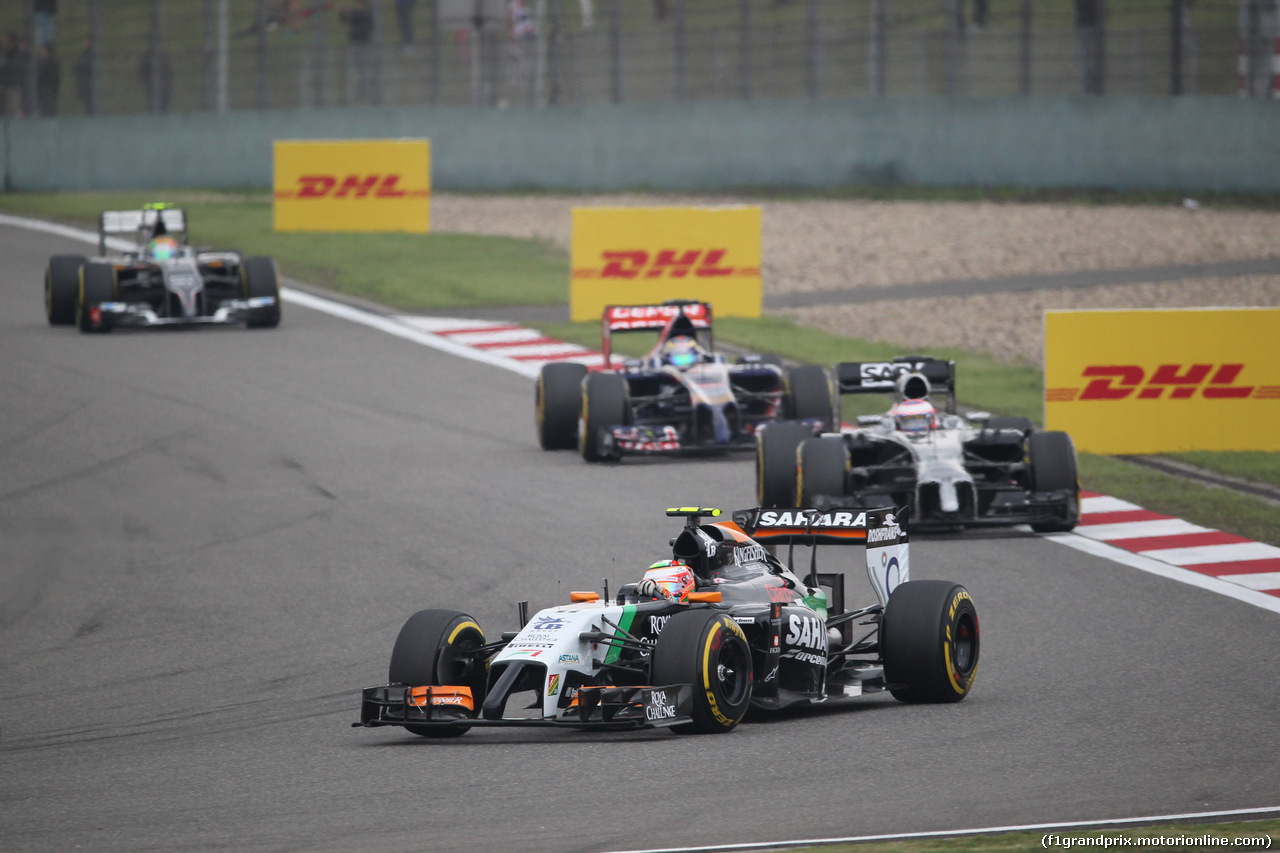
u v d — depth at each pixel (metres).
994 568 47.81
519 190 150.75
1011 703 33.00
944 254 116.44
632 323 66.00
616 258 95.31
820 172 143.75
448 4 127.38
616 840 22.98
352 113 153.00
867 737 29.78
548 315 97.94
